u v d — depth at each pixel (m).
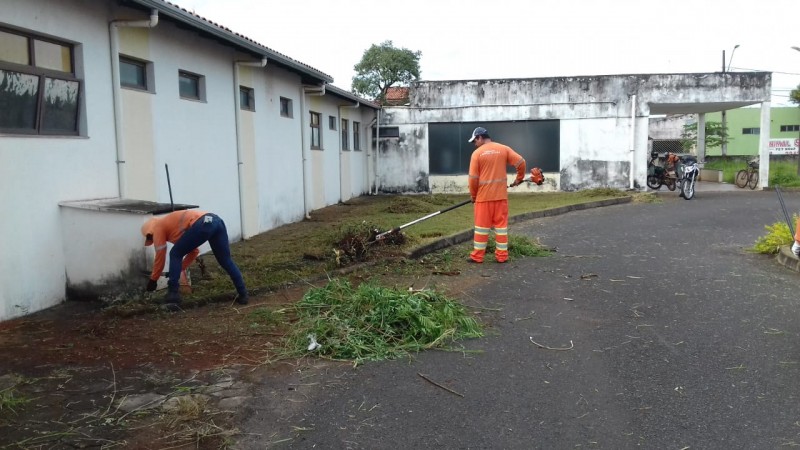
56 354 5.19
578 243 10.89
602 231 12.33
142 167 8.44
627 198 18.45
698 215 14.67
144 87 8.67
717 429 3.86
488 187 8.96
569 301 6.95
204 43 10.13
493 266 8.88
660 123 37.31
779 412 4.08
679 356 5.15
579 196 19.53
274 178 13.02
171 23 9.03
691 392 4.42
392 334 5.56
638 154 21.86
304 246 10.19
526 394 4.43
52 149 6.70
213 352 5.26
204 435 3.82
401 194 22.77
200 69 10.02
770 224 12.94
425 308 5.89
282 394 4.44
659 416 4.05
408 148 22.81
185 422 3.99
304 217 14.83
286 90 13.73
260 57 11.41
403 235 10.03
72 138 7.01
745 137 44.94
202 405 4.21
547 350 5.36
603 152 22.06
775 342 5.45
